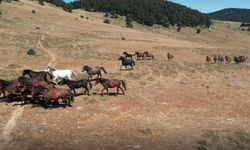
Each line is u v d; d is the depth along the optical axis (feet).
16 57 171.53
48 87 94.94
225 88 123.95
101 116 88.07
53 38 244.63
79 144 73.92
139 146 74.79
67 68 150.41
